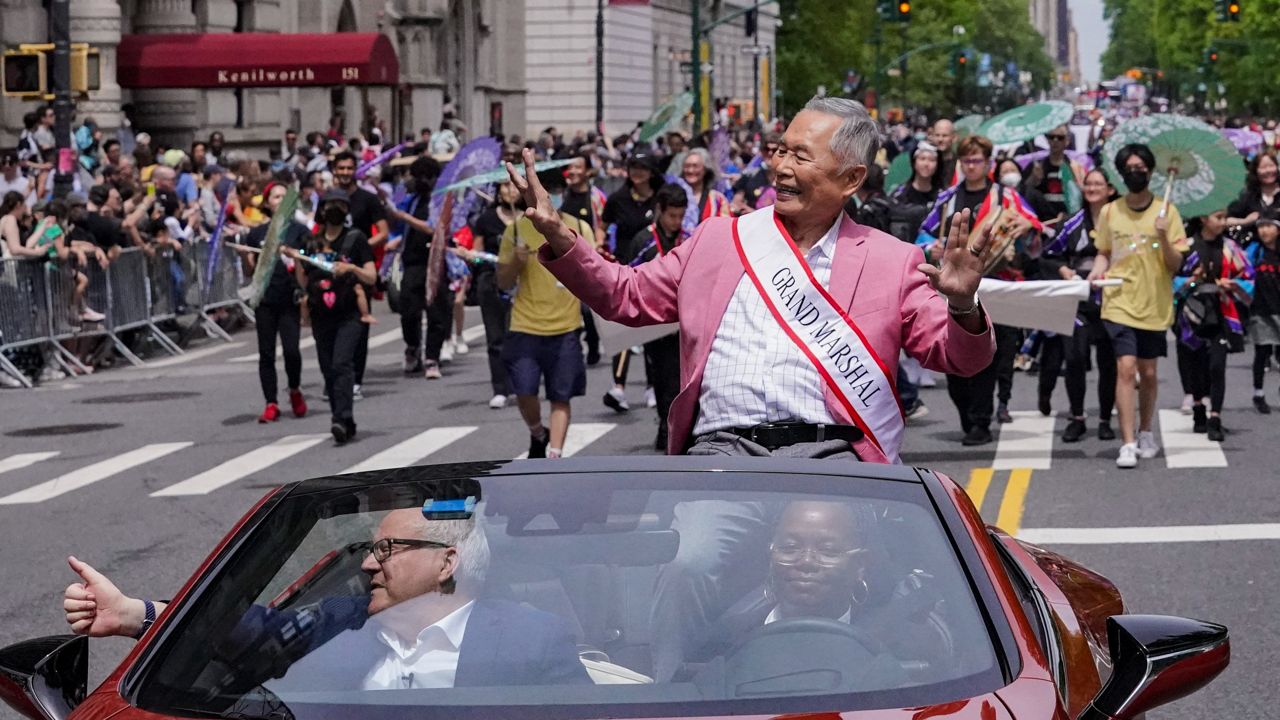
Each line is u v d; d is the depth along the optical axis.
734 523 3.74
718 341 5.16
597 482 3.93
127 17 38.53
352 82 36.75
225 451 13.96
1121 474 11.62
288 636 3.51
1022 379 16.95
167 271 21.94
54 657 3.72
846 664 3.38
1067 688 3.55
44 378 19.31
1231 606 8.05
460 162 17.70
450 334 20.52
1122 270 11.79
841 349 5.07
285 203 15.03
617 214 15.09
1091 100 162.12
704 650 3.46
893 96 125.81
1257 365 14.51
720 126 31.17
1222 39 93.69
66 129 21.12
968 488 11.20
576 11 68.50
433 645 3.49
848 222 5.22
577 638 3.48
